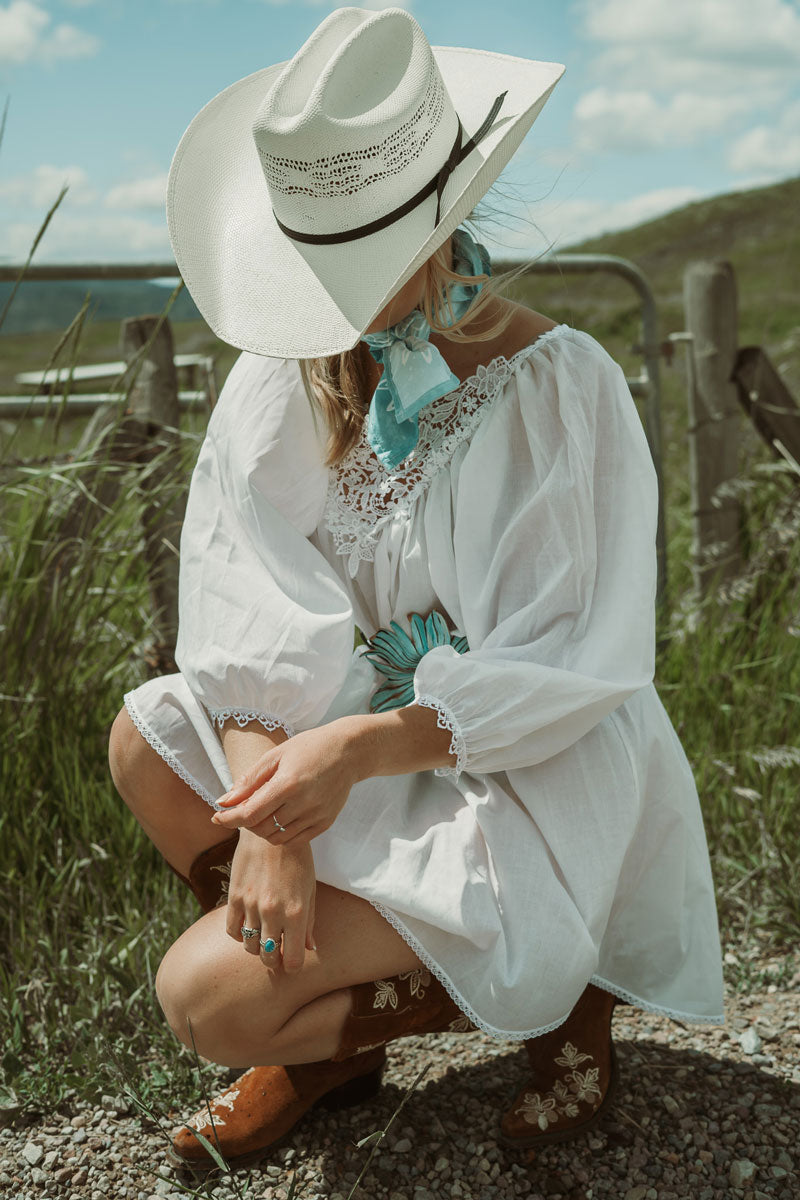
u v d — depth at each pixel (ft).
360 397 5.27
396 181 4.46
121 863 7.45
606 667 4.90
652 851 5.33
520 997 4.72
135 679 9.05
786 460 11.89
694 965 5.41
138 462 9.36
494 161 4.55
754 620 10.68
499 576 5.01
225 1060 4.89
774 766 8.34
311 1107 5.58
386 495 5.22
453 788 5.19
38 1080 5.77
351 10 4.81
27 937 6.78
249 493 5.24
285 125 4.45
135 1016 6.28
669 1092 5.76
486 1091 5.80
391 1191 5.08
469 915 4.66
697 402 11.73
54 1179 5.19
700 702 9.43
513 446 5.05
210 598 5.18
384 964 4.80
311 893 4.59
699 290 11.55
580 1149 5.34
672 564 12.52
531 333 5.12
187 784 5.27
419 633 5.25
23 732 7.91
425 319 4.78
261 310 4.71
